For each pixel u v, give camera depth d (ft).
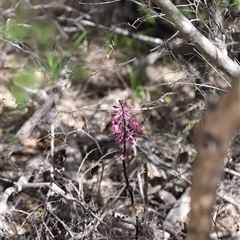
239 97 3.77
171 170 11.18
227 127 3.82
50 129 11.96
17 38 10.91
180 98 11.94
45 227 9.48
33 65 11.98
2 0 11.60
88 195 11.43
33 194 11.78
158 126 13.01
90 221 9.79
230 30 9.87
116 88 14.82
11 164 12.12
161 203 11.58
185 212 11.00
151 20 11.77
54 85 12.18
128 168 11.42
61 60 12.40
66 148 12.45
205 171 3.93
